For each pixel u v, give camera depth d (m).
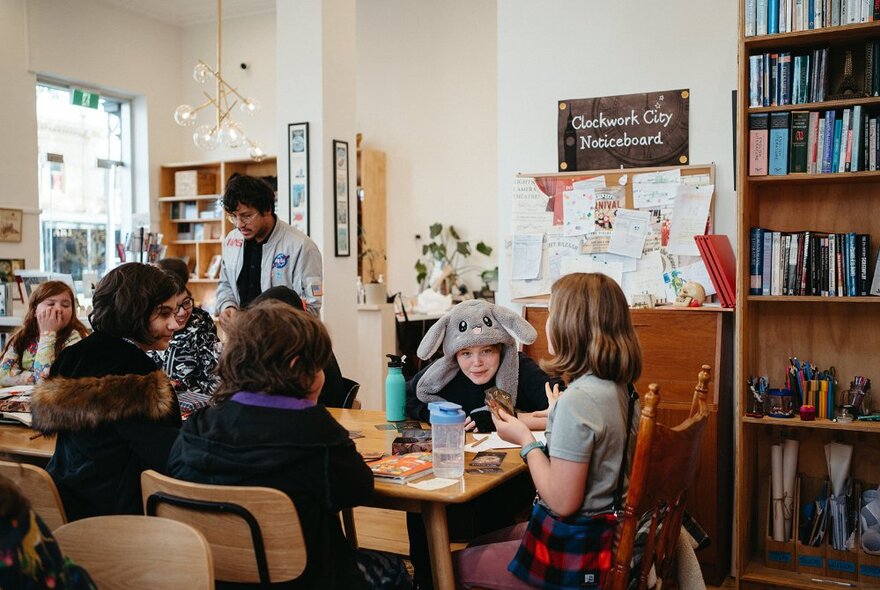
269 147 9.37
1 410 2.69
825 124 3.00
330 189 5.58
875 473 3.22
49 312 3.46
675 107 3.54
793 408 3.14
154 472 1.83
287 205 5.64
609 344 1.85
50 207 8.63
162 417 2.08
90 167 9.08
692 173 3.50
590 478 1.84
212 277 9.45
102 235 9.22
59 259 8.73
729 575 3.37
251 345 1.80
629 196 3.61
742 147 3.04
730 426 3.38
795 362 3.21
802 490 3.32
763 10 3.01
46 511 1.94
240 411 1.79
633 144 3.62
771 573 3.16
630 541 1.78
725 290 3.27
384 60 9.09
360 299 6.85
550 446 1.84
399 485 2.00
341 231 5.70
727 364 3.34
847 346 3.25
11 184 7.89
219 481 1.78
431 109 8.87
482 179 8.64
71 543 1.56
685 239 3.50
